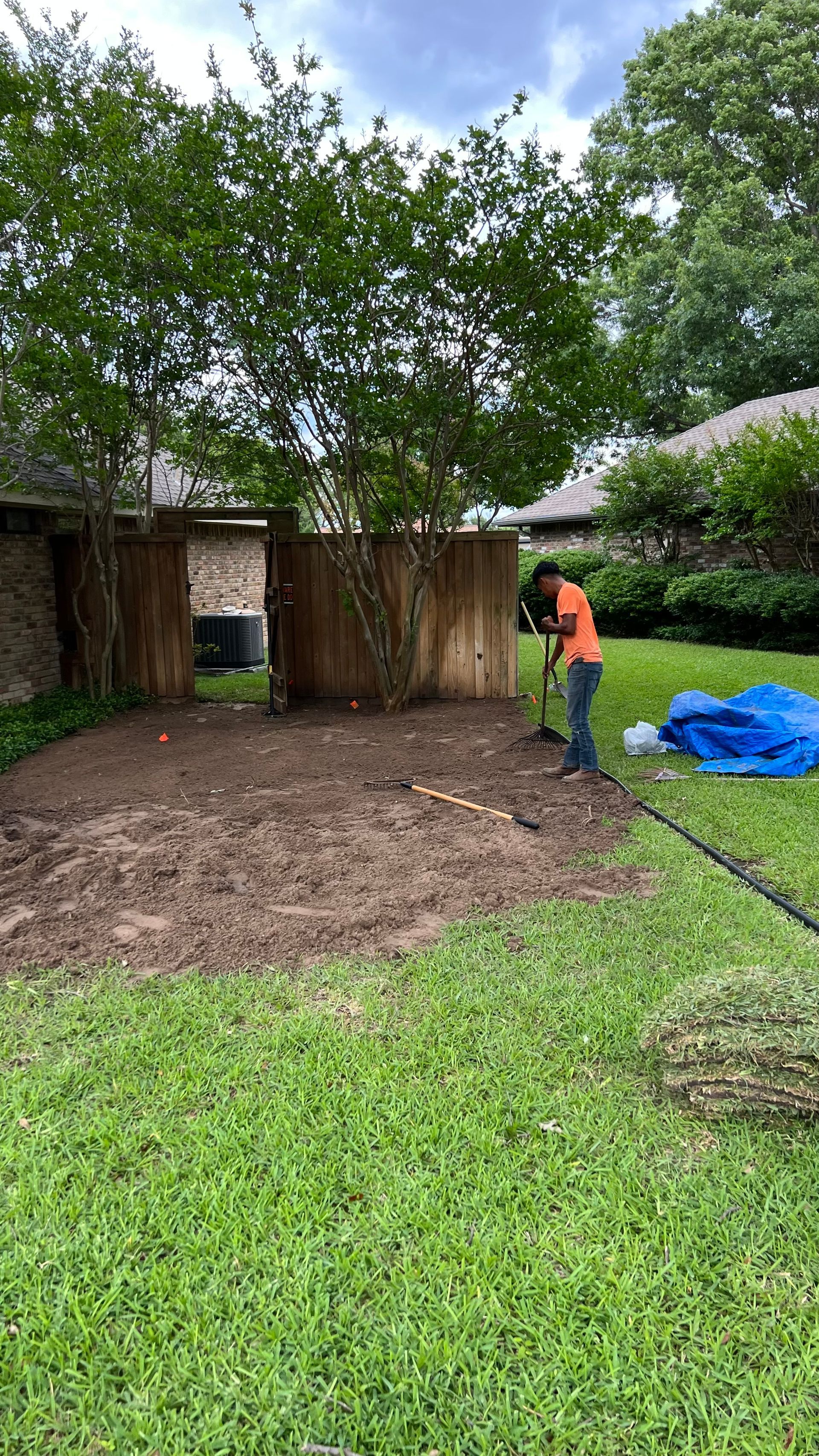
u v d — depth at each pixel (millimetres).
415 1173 2199
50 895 4191
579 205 7562
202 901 4090
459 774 6492
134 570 10523
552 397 8047
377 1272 1887
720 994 2596
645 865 4441
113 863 4590
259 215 7547
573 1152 2273
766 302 24578
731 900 3918
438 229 7359
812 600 12703
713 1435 1526
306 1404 1607
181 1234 1990
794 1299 1814
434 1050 2754
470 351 7988
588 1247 1959
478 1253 1934
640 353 8328
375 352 8031
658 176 29672
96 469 9453
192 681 10656
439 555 9148
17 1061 2758
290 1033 2861
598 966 3328
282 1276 1877
